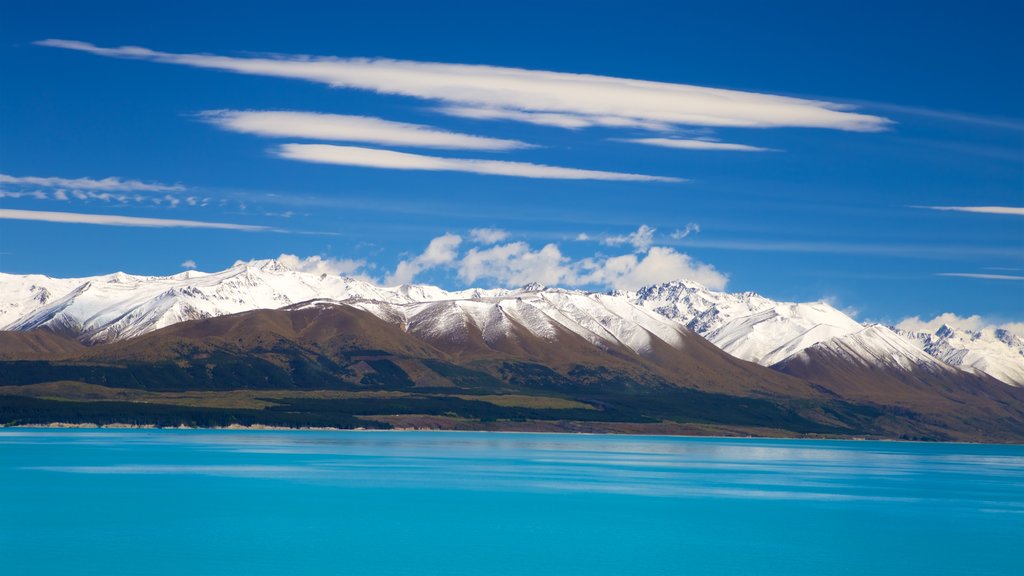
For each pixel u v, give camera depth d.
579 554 116.75
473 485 188.12
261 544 118.94
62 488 172.25
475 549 118.44
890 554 120.69
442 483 190.88
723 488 194.62
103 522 133.88
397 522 137.50
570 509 154.75
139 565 106.31
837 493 191.12
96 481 184.00
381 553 114.81
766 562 114.50
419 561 110.88
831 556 118.75
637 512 152.62
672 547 122.38
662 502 166.88
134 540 120.56
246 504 153.25
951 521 150.12
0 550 113.88
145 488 173.00
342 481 191.00
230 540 121.25
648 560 114.31
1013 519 153.88
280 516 141.25
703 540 127.75
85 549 114.62
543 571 107.44
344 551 115.50
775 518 149.25
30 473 197.88
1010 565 115.00
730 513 154.00
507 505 158.00
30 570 103.62
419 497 166.75
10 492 165.62
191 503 153.50
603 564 111.62
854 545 126.31
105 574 102.00
